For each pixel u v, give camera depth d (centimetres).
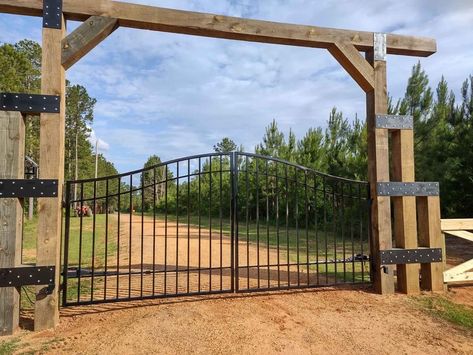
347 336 354
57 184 391
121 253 873
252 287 526
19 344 337
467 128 1054
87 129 3841
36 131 2252
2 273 369
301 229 1513
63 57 403
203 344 333
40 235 384
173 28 453
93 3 415
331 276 618
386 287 492
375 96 512
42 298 378
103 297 483
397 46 523
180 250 910
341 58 512
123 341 339
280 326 375
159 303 453
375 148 508
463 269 521
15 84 2030
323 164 1469
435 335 360
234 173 494
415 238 507
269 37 480
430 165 1052
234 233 488
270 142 1827
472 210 1059
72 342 340
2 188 377
